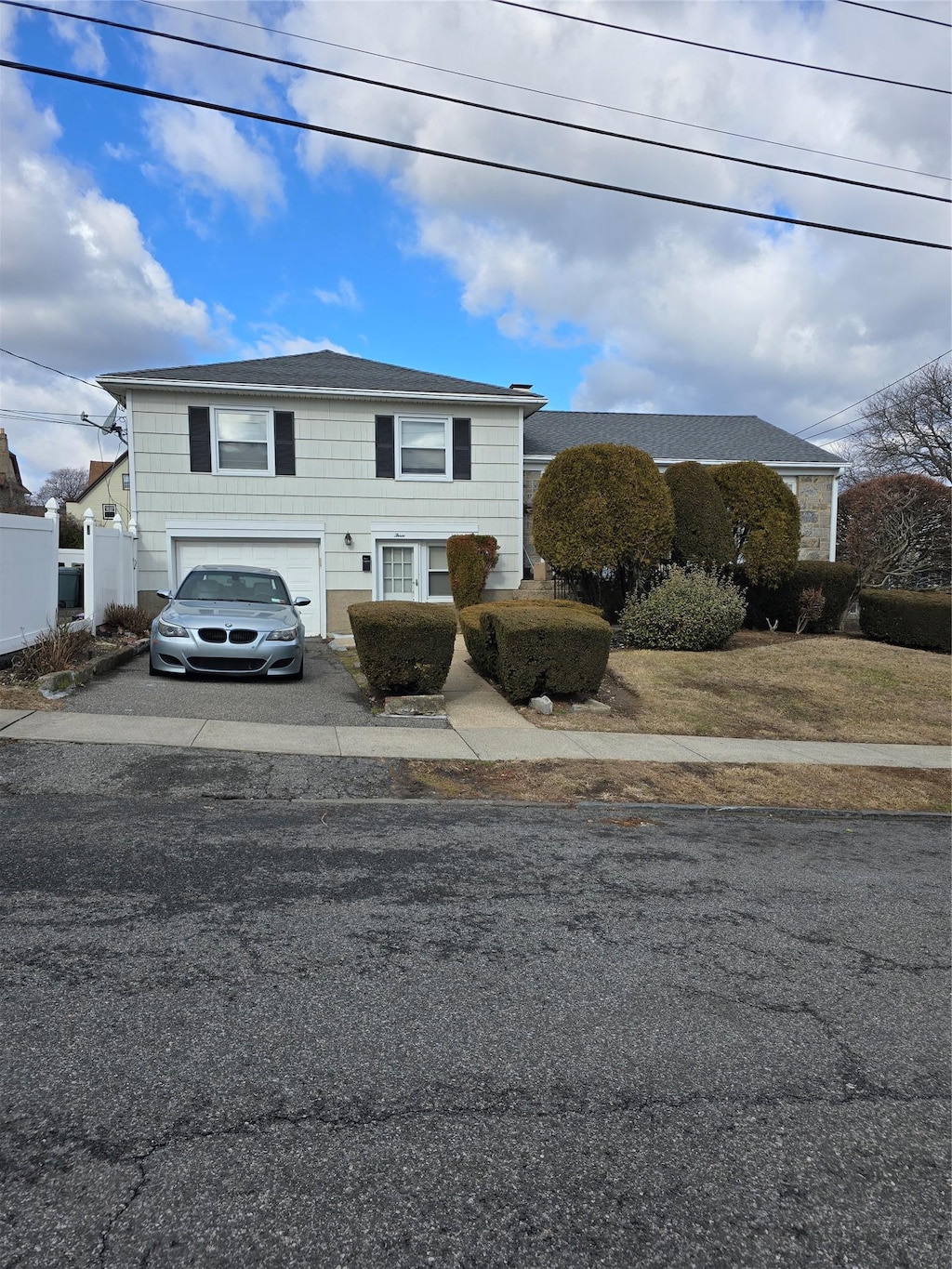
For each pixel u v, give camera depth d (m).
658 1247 1.95
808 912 4.30
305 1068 2.57
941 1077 2.76
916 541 24.27
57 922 3.52
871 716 10.49
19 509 38.69
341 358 18.48
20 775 5.79
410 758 7.17
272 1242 1.88
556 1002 3.12
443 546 16.56
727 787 7.21
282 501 15.63
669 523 13.68
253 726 7.73
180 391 15.08
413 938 3.60
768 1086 2.65
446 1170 2.15
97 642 10.91
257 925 3.61
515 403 16.41
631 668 11.61
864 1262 1.94
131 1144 2.17
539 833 5.47
